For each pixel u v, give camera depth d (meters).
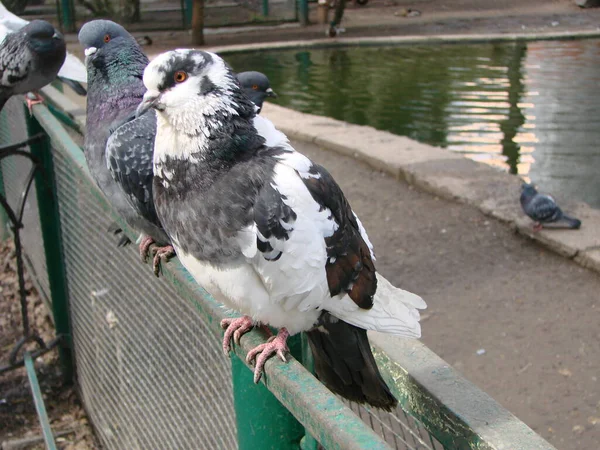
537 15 6.51
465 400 0.58
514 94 3.79
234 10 6.63
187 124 0.70
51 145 1.40
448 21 6.37
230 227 0.69
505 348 1.56
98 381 1.34
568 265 1.89
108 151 0.95
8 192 1.95
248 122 0.72
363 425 0.51
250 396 0.69
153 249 0.94
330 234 0.71
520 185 2.35
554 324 1.64
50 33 1.64
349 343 0.72
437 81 4.18
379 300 0.74
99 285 1.25
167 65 0.71
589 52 4.93
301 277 0.69
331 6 6.51
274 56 5.21
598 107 3.49
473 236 2.08
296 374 0.59
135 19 6.42
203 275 0.72
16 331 1.69
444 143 3.02
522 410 1.37
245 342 0.68
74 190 1.30
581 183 2.54
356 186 2.49
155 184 0.74
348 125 3.12
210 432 0.84
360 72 4.54
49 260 1.49
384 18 6.69
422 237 2.09
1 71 1.62
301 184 0.70
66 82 1.74
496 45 5.30
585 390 1.41
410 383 0.62
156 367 1.02
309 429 0.55
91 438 1.39
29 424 1.43
